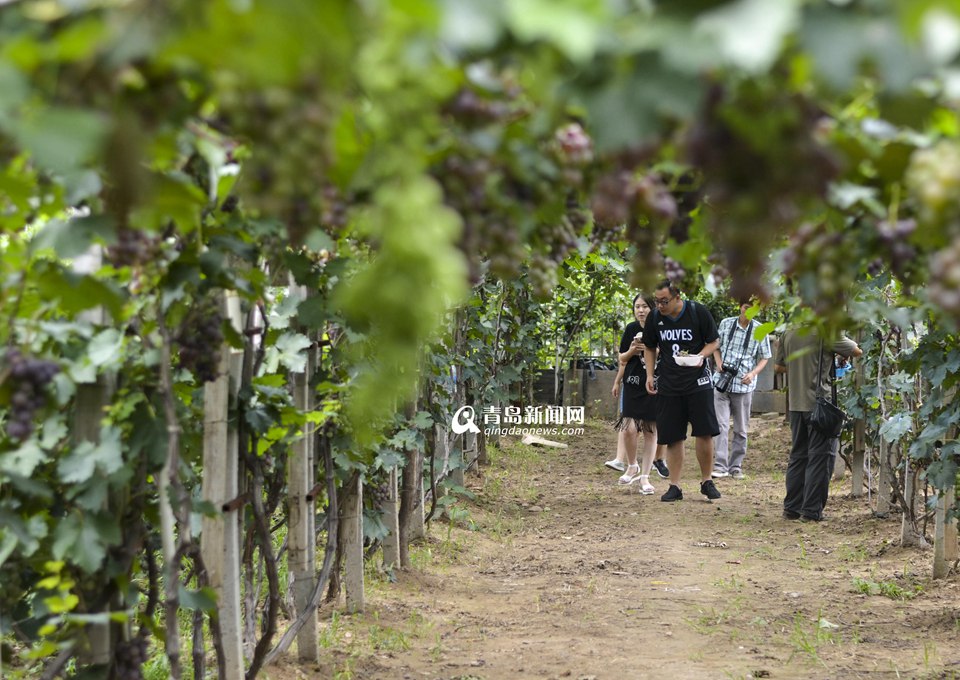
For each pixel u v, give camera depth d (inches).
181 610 318.3
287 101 75.0
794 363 557.9
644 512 585.9
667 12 78.0
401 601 370.6
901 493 472.7
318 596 270.2
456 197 99.0
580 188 116.0
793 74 86.7
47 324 148.4
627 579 422.0
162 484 174.1
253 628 265.3
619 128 80.4
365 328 200.1
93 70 84.4
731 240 89.7
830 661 301.1
